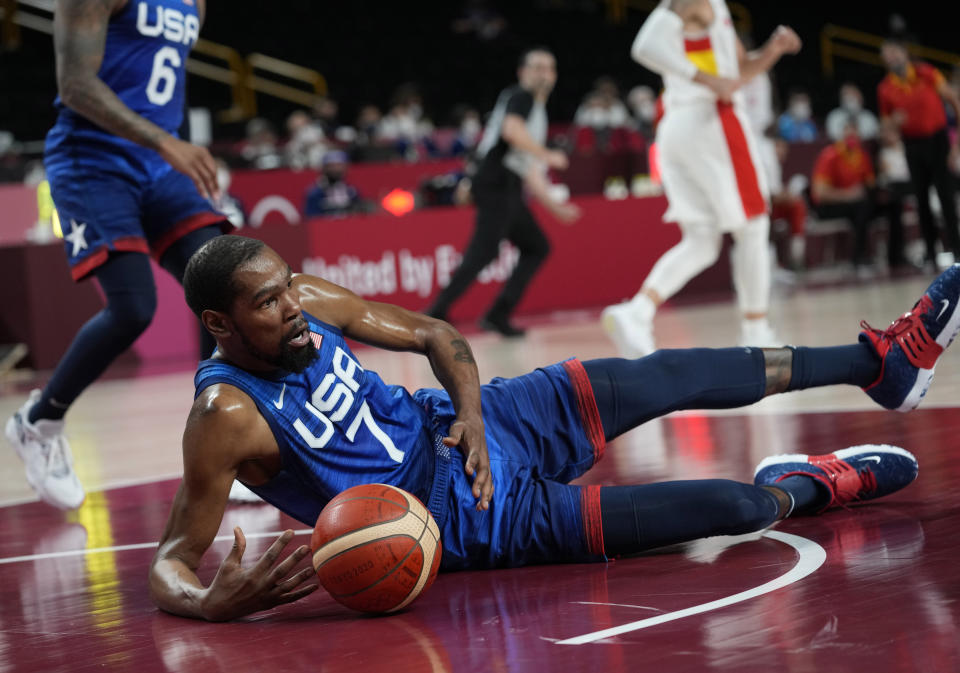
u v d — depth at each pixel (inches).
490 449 121.1
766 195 296.5
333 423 114.2
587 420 128.1
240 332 107.4
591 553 120.3
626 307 296.5
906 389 139.5
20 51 767.1
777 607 98.6
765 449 180.1
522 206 407.2
